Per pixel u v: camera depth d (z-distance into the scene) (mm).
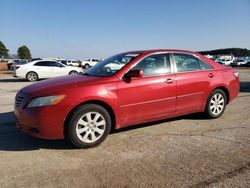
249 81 17156
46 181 3680
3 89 14000
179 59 6016
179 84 5824
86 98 4734
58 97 4605
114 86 5031
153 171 3920
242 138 5250
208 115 6504
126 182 3621
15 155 4574
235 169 3945
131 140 5203
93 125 4859
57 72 20609
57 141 5211
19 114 4801
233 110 7613
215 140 5148
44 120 4562
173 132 5645
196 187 3477
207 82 6297
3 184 3615
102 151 4695
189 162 4199
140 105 5328
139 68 5414
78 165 4160
